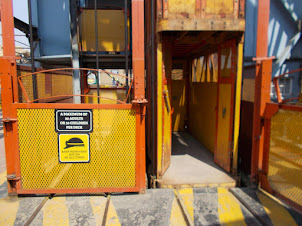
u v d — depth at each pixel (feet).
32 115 10.10
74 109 10.10
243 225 8.76
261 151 11.29
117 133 10.38
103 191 10.59
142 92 10.23
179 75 24.27
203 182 12.03
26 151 10.28
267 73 10.86
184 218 9.19
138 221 8.94
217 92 14.52
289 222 8.71
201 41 14.11
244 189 11.28
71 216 9.20
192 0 11.03
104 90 25.76
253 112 11.85
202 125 19.07
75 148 10.34
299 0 22.41
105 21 18.97
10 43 9.84
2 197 10.50
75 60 18.29
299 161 9.32
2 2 9.59
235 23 11.23
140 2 9.71
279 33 23.12
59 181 10.48
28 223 8.64
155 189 11.37
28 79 11.56
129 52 19.10
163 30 11.11
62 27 18.62
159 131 12.26
